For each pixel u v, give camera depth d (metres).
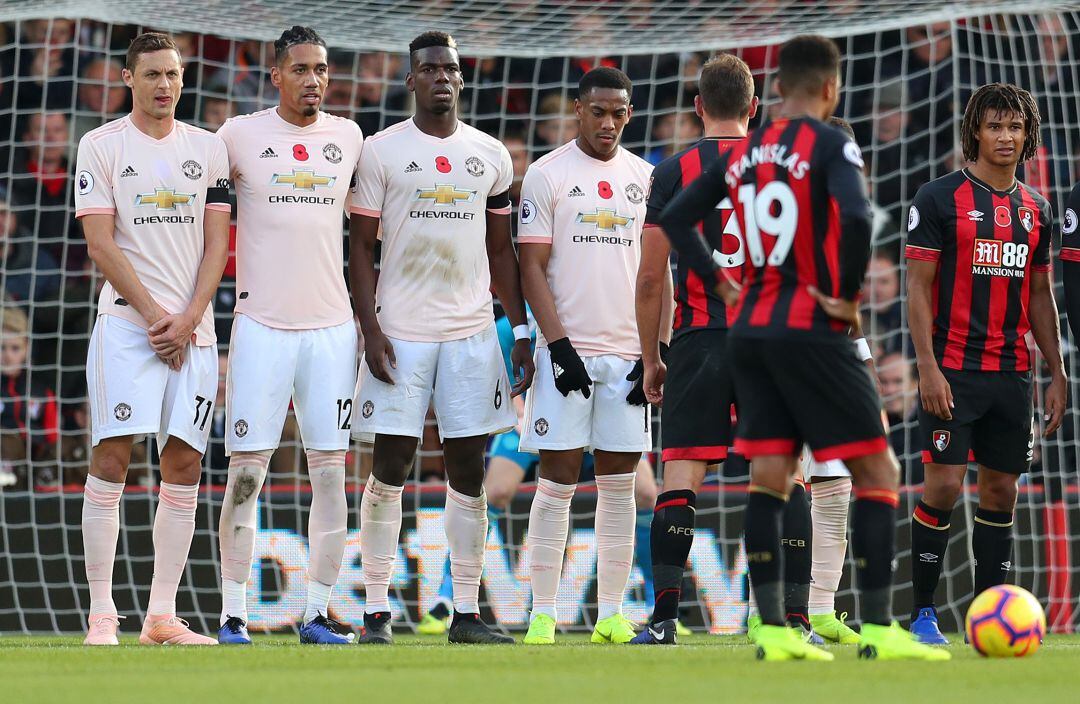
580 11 32.09
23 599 28.19
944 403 19.52
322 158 20.80
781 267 14.30
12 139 39.22
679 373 19.12
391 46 32.06
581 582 27.73
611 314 21.84
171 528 20.59
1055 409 20.59
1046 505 28.67
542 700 10.75
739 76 19.58
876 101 43.31
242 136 20.86
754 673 13.12
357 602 27.59
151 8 30.66
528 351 21.73
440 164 20.94
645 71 43.75
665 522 19.36
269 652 17.22
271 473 36.62
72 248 41.53
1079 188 20.55
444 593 27.92
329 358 20.64
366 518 20.89
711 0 31.78
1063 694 11.34
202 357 20.69
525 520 28.33
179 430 20.30
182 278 20.55
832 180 13.97
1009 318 20.02
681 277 19.16
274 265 20.52
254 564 27.70
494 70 44.06
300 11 31.19
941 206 19.88
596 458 22.02
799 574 19.73
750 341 14.30
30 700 10.94
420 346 20.80
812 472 22.25
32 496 28.36
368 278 20.94
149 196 20.34
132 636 25.59
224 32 31.47
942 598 27.97
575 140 22.53
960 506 28.00
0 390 38.97
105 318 20.27
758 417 14.66
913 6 31.00
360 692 11.39
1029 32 42.31
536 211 21.78
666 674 13.05
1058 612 28.41
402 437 20.75
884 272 41.16
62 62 42.81
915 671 13.30
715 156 19.28
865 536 14.65
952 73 42.88
